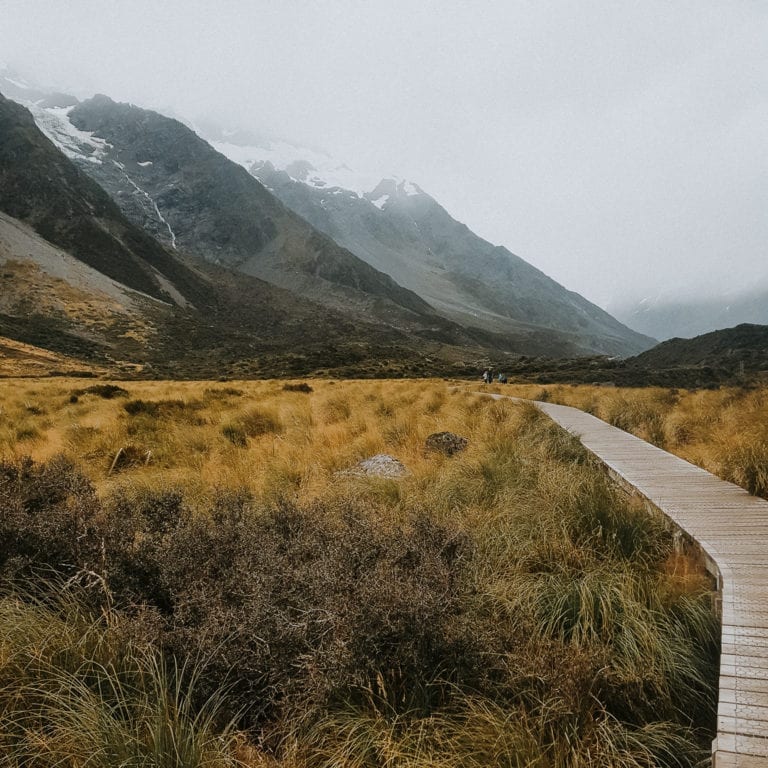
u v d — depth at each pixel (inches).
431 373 3329.2
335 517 188.5
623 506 215.3
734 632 123.1
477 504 238.1
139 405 590.6
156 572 150.9
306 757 102.6
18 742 96.0
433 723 106.3
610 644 130.3
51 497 210.7
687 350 3393.2
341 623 118.6
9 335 4766.2
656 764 101.6
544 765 97.0
